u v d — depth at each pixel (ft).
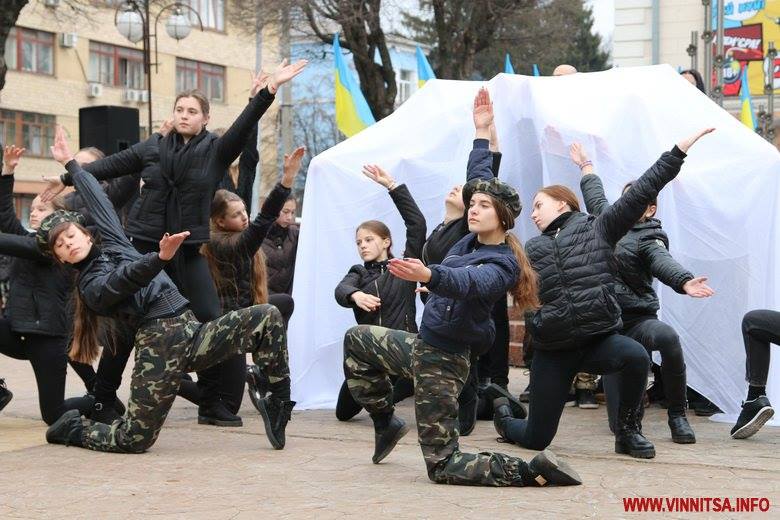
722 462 20.03
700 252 25.82
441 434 17.90
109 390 24.14
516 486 17.71
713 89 61.05
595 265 19.94
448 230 24.68
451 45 89.97
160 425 20.83
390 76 88.58
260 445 22.02
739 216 25.43
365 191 28.25
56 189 23.88
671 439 22.74
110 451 21.02
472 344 17.90
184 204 23.32
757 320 22.63
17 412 27.09
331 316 28.09
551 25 99.40
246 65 147.74
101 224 21.03
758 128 73.26
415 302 26.73
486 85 27.76
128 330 21.94
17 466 19.60
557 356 20.57
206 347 20.65
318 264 28.04
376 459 19.72
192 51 140.36
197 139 23.48
